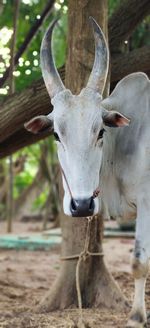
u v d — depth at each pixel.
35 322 5.34
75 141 4.46
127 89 5.21
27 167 22.25
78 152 4.45
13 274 8.54
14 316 5.75
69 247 5.94
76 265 5.90
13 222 18.59
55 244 11.82
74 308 5.83
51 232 14.00
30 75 8.12
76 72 5.74
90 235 5.88
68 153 4.48
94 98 4.58
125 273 8.10
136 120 5.11
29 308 6.06
